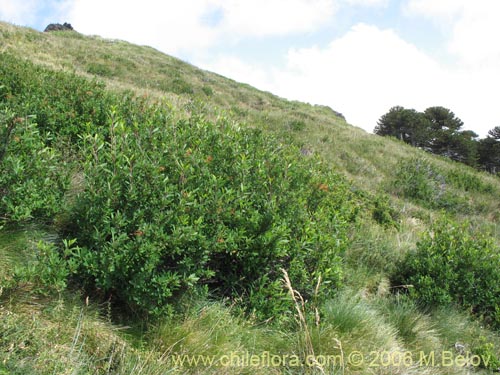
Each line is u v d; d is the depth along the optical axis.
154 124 4.59
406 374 3.57
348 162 14.46
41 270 2.74
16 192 3.25
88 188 3.29
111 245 2.92
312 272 3.84
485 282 5.38
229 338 3.13
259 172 4.22
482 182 17.42
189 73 26.86
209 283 3.69
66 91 5.62
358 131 22.16
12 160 3.21
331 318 3.80
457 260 5.46
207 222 3.47
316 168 6.09
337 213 4.55
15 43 16.41
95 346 2.63
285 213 4.01
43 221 3.52
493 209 14.67
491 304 5.36
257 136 5.63
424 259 5.58
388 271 5.76
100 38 32.81
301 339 3.37
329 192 5.32
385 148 18.12
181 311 3.21
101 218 3.17
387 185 13.27
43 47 18.66
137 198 3.31
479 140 62.66
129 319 3.09
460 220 12.30
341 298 4.16
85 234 3.22
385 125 65.50
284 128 16.73
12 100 4.88
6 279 2.78
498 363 4.30
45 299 2.83
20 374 2.13
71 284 3.08
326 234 4.13
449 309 5.13
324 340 3.44
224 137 4.77
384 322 4.38
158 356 2.80
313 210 4.86
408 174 14.18
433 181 14.18
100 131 4.81
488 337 4.89
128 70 21.33
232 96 24.97
